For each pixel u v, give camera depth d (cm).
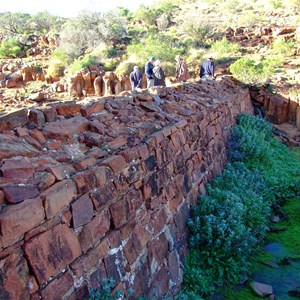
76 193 299
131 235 376
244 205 635
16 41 3681
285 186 874
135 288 364
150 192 433
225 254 520
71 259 280
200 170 671
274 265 560
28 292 239
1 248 224
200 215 570
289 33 2847
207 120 771
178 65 1608
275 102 1483
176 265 473
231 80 1448
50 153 323
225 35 3203
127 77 2128
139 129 457
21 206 241
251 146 980
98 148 374
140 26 4359
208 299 469
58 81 2414
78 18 3794
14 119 325
